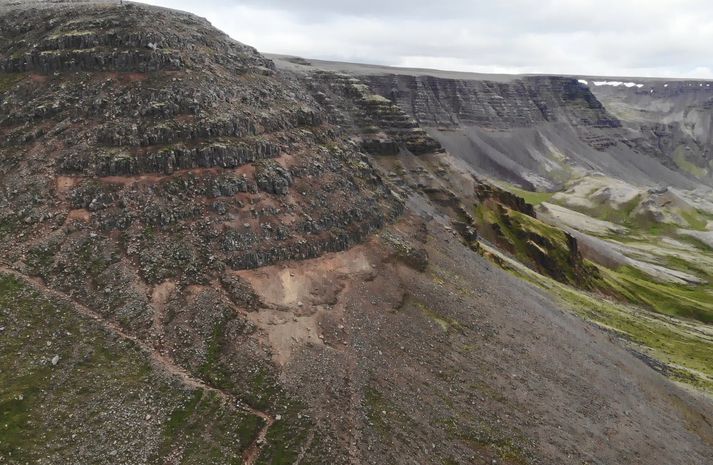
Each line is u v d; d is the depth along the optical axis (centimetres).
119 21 8781
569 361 7950
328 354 5984
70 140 7238
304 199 8031
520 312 8831
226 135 7825
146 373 5097
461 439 5644
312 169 8719
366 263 7856
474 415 6019
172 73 8212
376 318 6881
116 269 6000
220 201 7019
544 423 6338
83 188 6688
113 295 5769
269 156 8194
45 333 5266
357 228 8294
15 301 5500
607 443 6494
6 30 9100
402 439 5356
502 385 6681
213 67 9038
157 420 4747
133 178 6906
